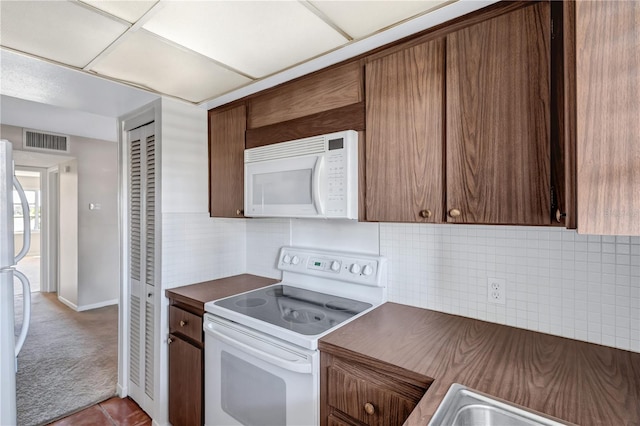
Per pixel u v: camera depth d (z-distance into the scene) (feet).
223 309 5.17
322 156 4.89
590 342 3.79
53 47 4.57
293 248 6.70
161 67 5.19
